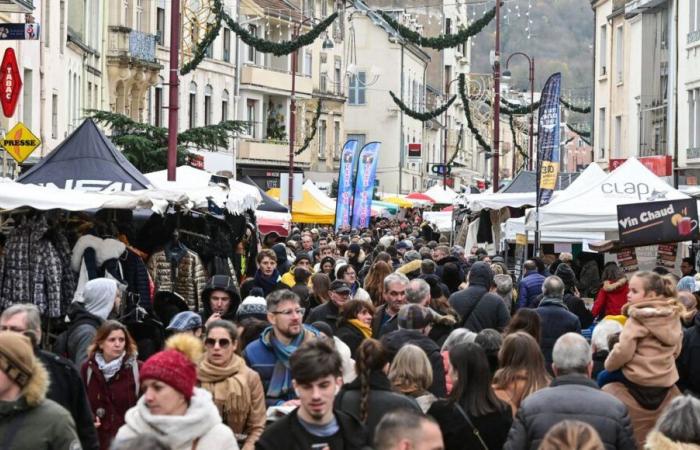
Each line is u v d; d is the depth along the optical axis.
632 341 12.80
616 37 67.00
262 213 40.75
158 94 67.38
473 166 152.50
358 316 16.22
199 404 9.43
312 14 91.75
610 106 67.81
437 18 127.19
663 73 59.97
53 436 9.30
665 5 59.44
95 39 57.09
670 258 30.02
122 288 16.31
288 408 12.07
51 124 47.91
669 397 12.86
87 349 13.30
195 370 9.58
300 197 51.16
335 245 35.22
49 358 11.07
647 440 9.18
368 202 46.34
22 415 9.30
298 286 20.38
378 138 108.12
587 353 11.27
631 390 12.92
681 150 56.62
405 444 7.37
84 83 54.19
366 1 123.62
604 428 10.69
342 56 99.44
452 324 16.97
